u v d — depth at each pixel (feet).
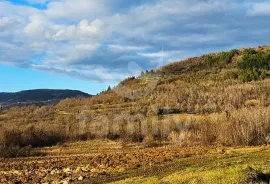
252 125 110.73
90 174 75.77
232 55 497.46
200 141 119.55
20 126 165.89
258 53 467.93
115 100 319.68
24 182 73.26
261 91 257.14
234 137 110.63
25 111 302.04
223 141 113.29
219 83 345.51
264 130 110.52
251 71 367.66
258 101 224.12
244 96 241.76
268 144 107.14
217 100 239.30
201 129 124.57
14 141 137.59
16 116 271.69
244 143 108.99
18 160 106.11
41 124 177.99
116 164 85.71
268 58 415.03
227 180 43.62
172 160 84.17
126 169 77.82
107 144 141.79
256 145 107.45
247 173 44.80
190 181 47.29
